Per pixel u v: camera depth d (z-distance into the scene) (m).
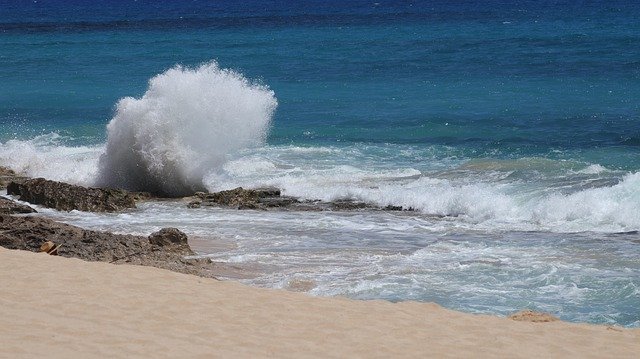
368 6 152.38
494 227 24.22
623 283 18.39
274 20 120.25
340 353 11.84
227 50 77.06
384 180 30.33
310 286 18.31
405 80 55.69
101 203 26.94
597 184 28.11
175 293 14.52
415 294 17.81
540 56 63.97
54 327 12.46
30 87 57.62
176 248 20.75
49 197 27.05
